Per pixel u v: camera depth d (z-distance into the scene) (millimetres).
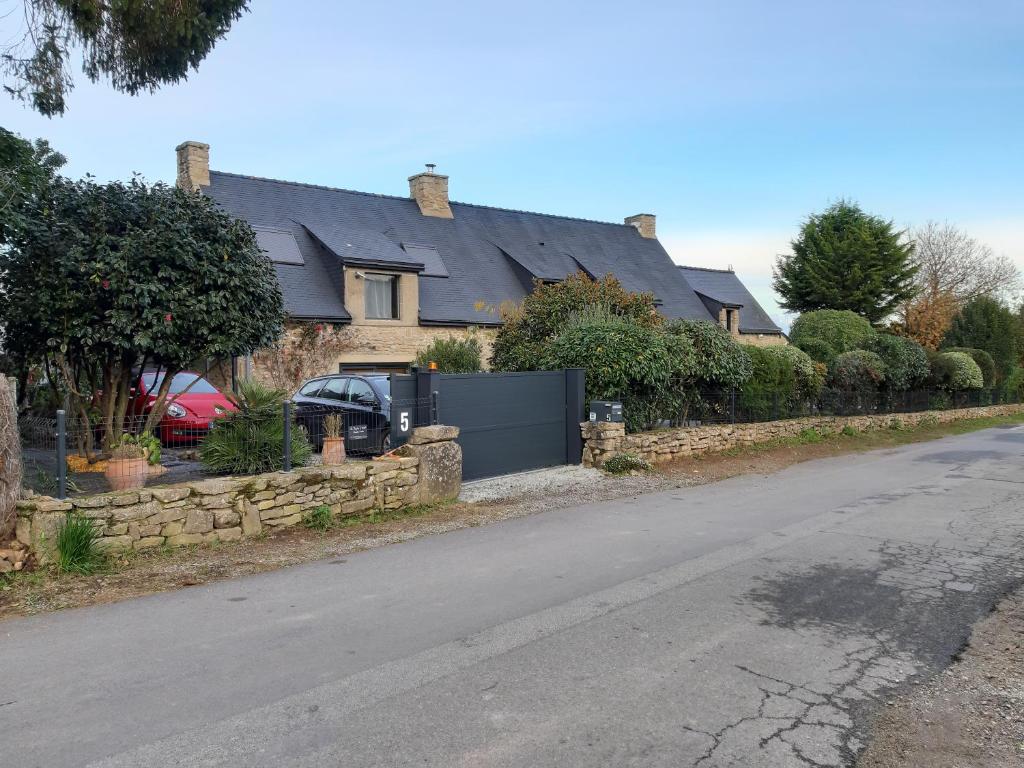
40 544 5785
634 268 30125
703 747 3311
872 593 5648
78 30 8078
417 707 3658
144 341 8016
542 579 5949
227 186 22047
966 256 44281
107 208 8492
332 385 12898
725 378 14648
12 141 9000
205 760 3148
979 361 28406
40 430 6508
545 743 3320
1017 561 6602
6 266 8203
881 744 3385
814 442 16469
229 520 7016
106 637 4586
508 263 26016
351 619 4957
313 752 3223
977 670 4238
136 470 6730
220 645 4469
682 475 11859
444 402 10234
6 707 3627
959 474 12344
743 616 5090
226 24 8617
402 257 21125
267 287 9469
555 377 12008
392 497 8570
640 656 4352
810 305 36250
